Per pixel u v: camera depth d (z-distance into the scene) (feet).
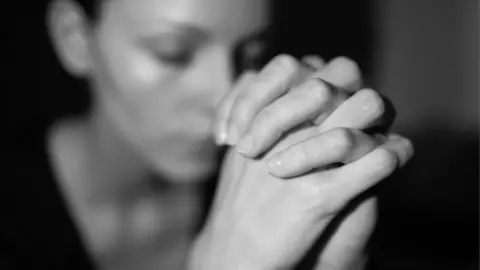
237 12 1.94
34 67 2.55
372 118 1.30
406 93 3.90
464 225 3.64
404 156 1.33
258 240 1.32
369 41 3.77
